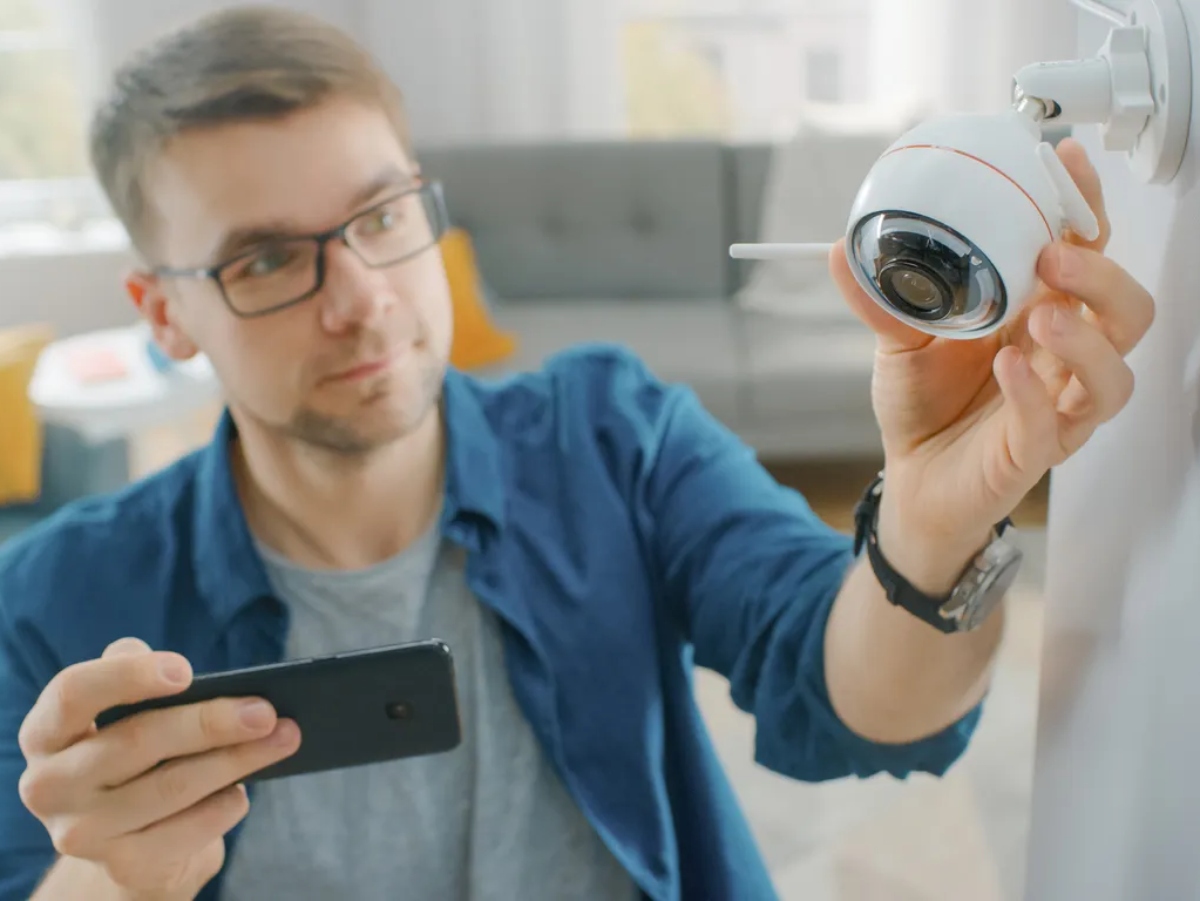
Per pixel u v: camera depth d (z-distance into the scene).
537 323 3.19
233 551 0.77
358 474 0.74
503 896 0.76
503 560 0.80
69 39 3.80
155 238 0.73
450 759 0.77
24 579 0.79
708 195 3.37
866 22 3.88
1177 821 0.46
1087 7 0.52
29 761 0.58
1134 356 0.51
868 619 0.64
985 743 1.99
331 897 0.76
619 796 0.78
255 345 0.70
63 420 2.34
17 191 3.97
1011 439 0.46
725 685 2.25
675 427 0.89
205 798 0.60
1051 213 0.42
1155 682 0.48
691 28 3.92
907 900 1.68
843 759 0.74
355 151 0.70
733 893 0.79
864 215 0.44
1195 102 0.43
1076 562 0.60
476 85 3.91
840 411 2.85
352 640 0.79
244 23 0.69
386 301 0.70
